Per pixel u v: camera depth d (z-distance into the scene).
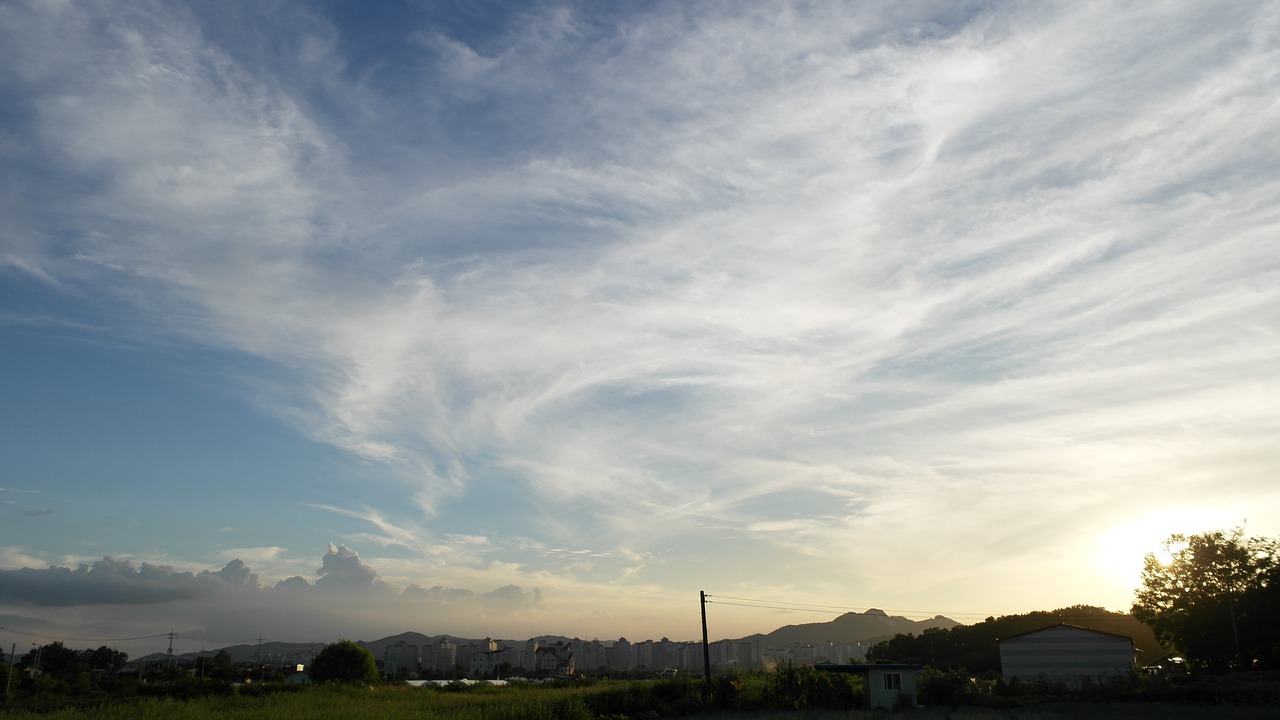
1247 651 58.88
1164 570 64.19
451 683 75.75
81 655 113.00
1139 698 49.00
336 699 47.12
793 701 51.56
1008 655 63.66
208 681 60.06
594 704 48.91
